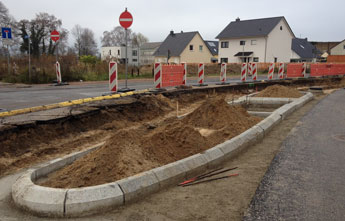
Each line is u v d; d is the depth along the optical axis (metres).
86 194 3.57
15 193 3.82
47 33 53.09
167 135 5.74
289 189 4.26
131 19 12.71
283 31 52.59
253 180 4.63
